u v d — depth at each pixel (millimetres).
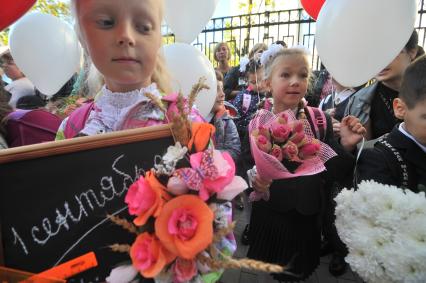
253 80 2820
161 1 810
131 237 676
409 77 1073
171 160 582
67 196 634
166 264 567
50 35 1838
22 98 2348
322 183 1563
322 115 1528
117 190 673
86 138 652
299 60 1614
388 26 1207
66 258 624
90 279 636
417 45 1797
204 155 578
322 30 1366
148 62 797
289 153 1094
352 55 1279
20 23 1862
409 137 1081
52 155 627
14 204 593
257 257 1591
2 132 1190
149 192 551
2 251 581
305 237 1567
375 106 1869
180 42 1678
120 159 679
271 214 1546
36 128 1222
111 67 767
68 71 1966
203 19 1610
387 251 686
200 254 572
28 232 600
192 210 545
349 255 773
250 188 1475
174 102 826
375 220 739
